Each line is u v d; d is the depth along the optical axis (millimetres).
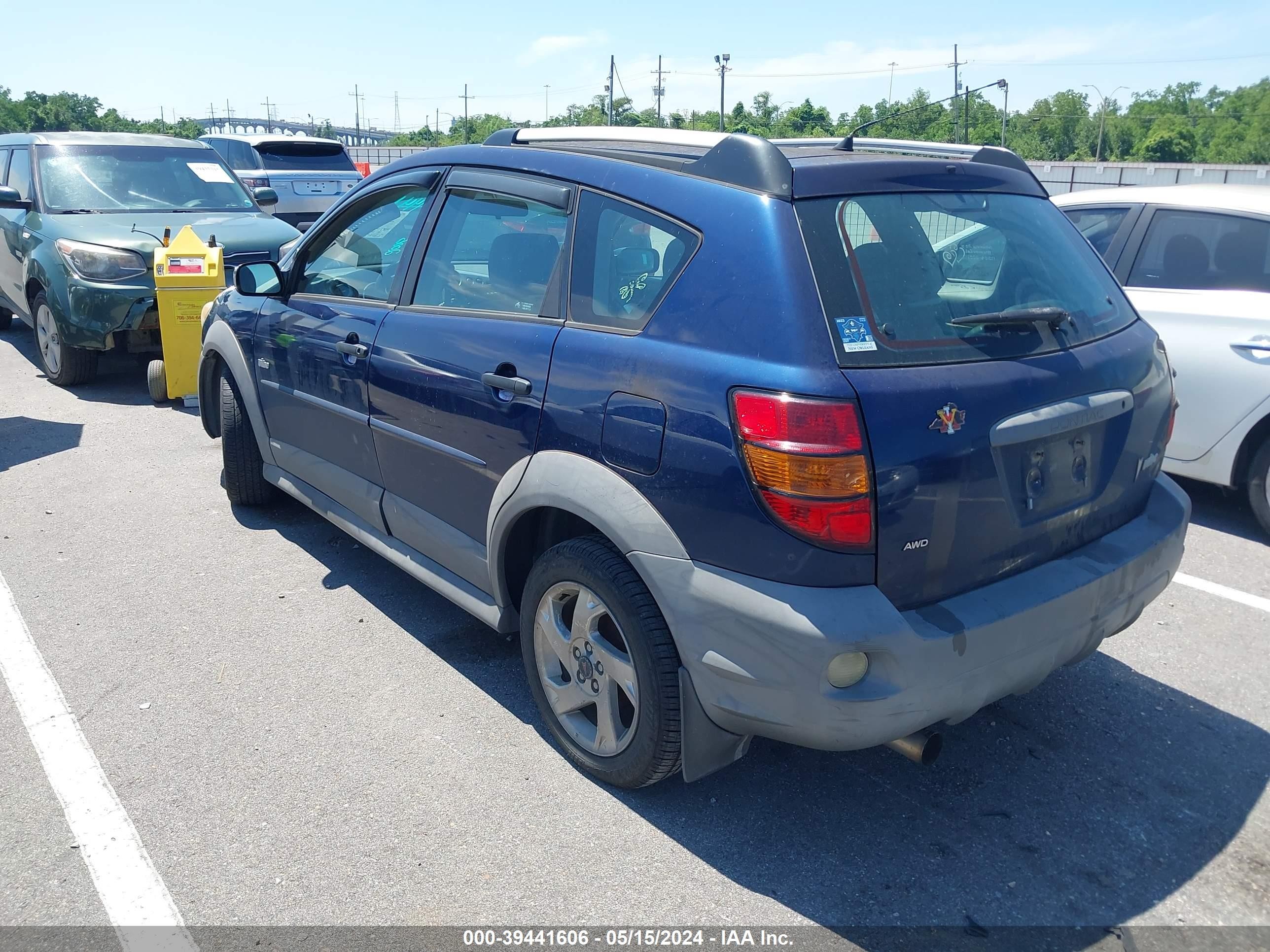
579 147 3320
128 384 8227
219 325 5016
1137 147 101062
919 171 2910
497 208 3428
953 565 2557
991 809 3041
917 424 2424
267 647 3924
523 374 3078
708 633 2557
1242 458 5207
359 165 20578
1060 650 2770
